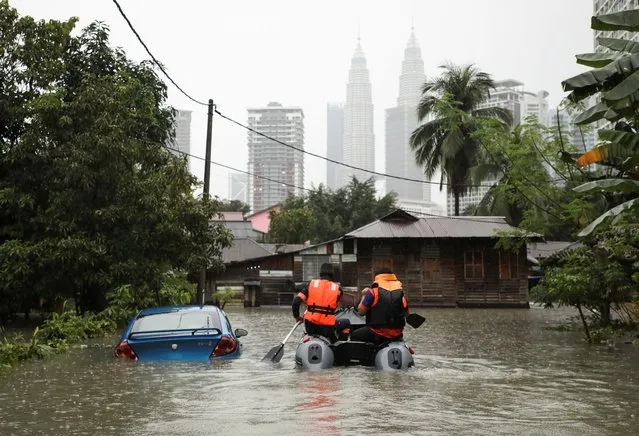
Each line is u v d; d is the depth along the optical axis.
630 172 10.53
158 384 7.66
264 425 5.50
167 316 10.23
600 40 9.48
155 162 18.77
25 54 17.56
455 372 8.90
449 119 19.23
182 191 17.62
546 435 5.19
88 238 16.27
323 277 9.84
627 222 14.25
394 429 5.35
